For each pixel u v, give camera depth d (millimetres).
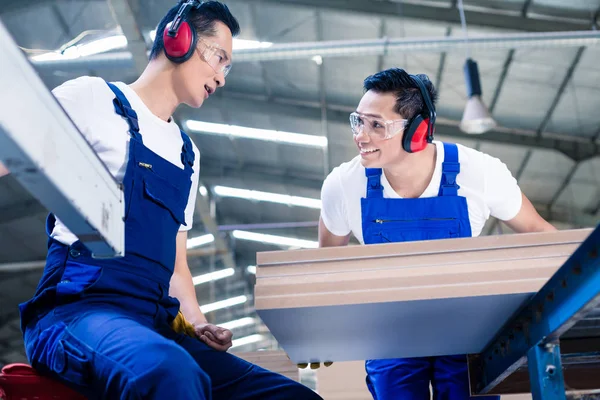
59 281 1521
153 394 1209
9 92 843
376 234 2131
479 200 2178
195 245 13820
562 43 6828
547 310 1418
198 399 1241
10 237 11828
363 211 2154
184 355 1275
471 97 6355
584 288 1252
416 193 2191
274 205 12727
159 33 1880
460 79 8508
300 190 11906
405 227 2119
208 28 1847
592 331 1682
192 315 1876
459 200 2135
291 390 1712
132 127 1698
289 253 1479
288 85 9438
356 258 1471
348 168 2229
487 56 7945
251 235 14008
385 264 1459
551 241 1460
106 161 1638
